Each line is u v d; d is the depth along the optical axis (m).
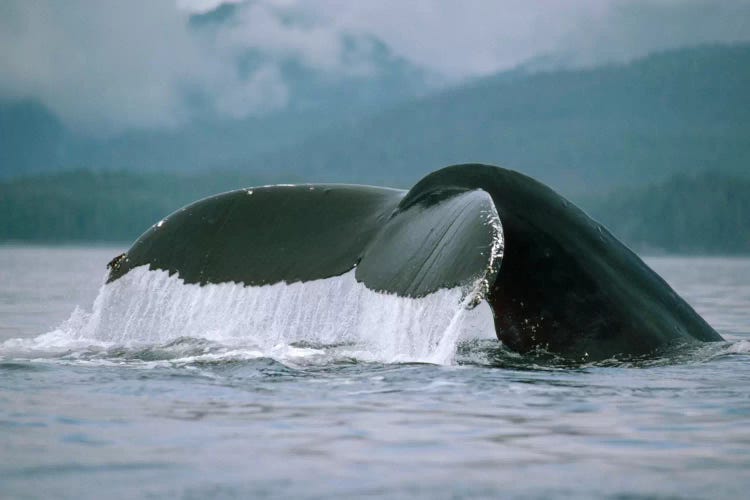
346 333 32.06
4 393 27.31
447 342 28.94
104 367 31.12
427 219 31.25
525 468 20.64
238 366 30.97
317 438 22.86
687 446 22.41
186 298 33.47
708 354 32.94
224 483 19.41
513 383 28.92
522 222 33.69
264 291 32.62
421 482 19.62
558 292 32.97
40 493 18.78
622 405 26.48
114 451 21.55
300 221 33.62
